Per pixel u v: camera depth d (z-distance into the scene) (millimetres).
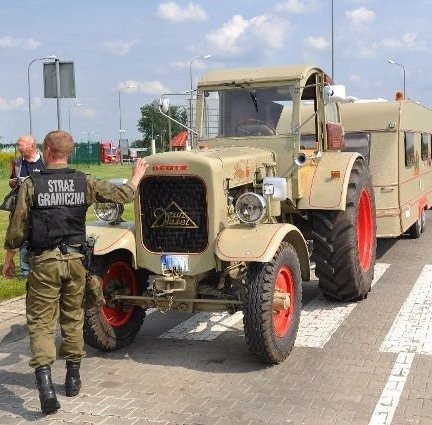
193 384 5242
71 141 4941
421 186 12727
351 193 7395
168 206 5777
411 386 5055
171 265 5770
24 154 8281
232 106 7297
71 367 5004
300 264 6105
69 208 4789
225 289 5824
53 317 4805
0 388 5266
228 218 5871
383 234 10453
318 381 5223
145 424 4496
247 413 4633
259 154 6598
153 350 6168
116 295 5977
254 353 5508
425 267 9688
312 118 7465
